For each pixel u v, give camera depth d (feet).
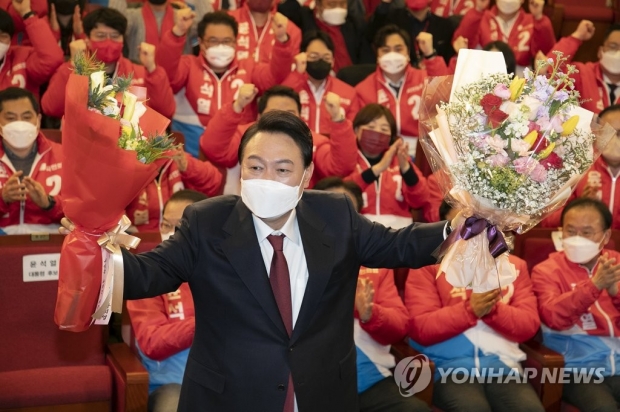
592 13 19.77
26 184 10.97
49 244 9.86
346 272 6.42
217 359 6.15
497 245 6.34
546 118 6.12
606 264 10.69
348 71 16.56
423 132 6.70
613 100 17.20
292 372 6.03
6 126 11.35
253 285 6.08
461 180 6.09
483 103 6.11
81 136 5.42
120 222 5.86
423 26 18.19
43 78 14.03
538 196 6.06
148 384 9.00
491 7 20.04
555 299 11.15
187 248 6.21
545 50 18.60
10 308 9.63
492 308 10.68
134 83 14.08
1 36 13.60
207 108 14.76
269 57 16.40
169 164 12.50
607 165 14.14
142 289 5.88
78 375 9.23
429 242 6.44
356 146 12.84
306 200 6.62
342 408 6.34
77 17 15.16
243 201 6.17
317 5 17.58
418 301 11.02
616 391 10.94
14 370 9.48
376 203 13.00
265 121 6.12
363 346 10.43
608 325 11.32
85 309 5.75
